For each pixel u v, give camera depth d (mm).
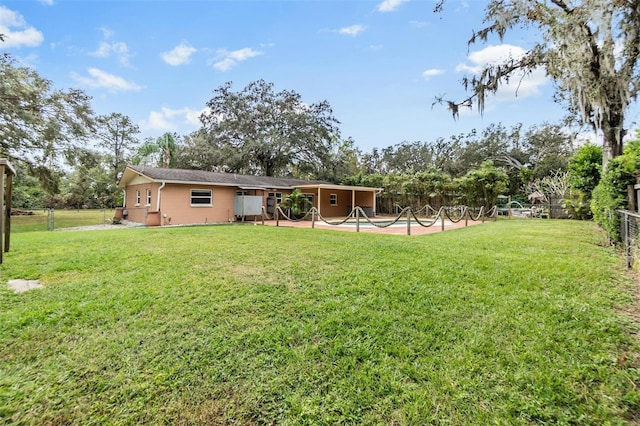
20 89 14508
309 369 2195
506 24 8148
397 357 2330
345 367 2213
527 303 3223
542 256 5410
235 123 27594
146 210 15070
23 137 15617
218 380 2076
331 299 3400
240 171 29156
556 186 19812
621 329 2652
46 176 17922
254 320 2918
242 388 2008
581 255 5516
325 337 2617
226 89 28359
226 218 16547
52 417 1769
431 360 2275
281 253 5789
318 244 6824
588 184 12242
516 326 2740
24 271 4566
